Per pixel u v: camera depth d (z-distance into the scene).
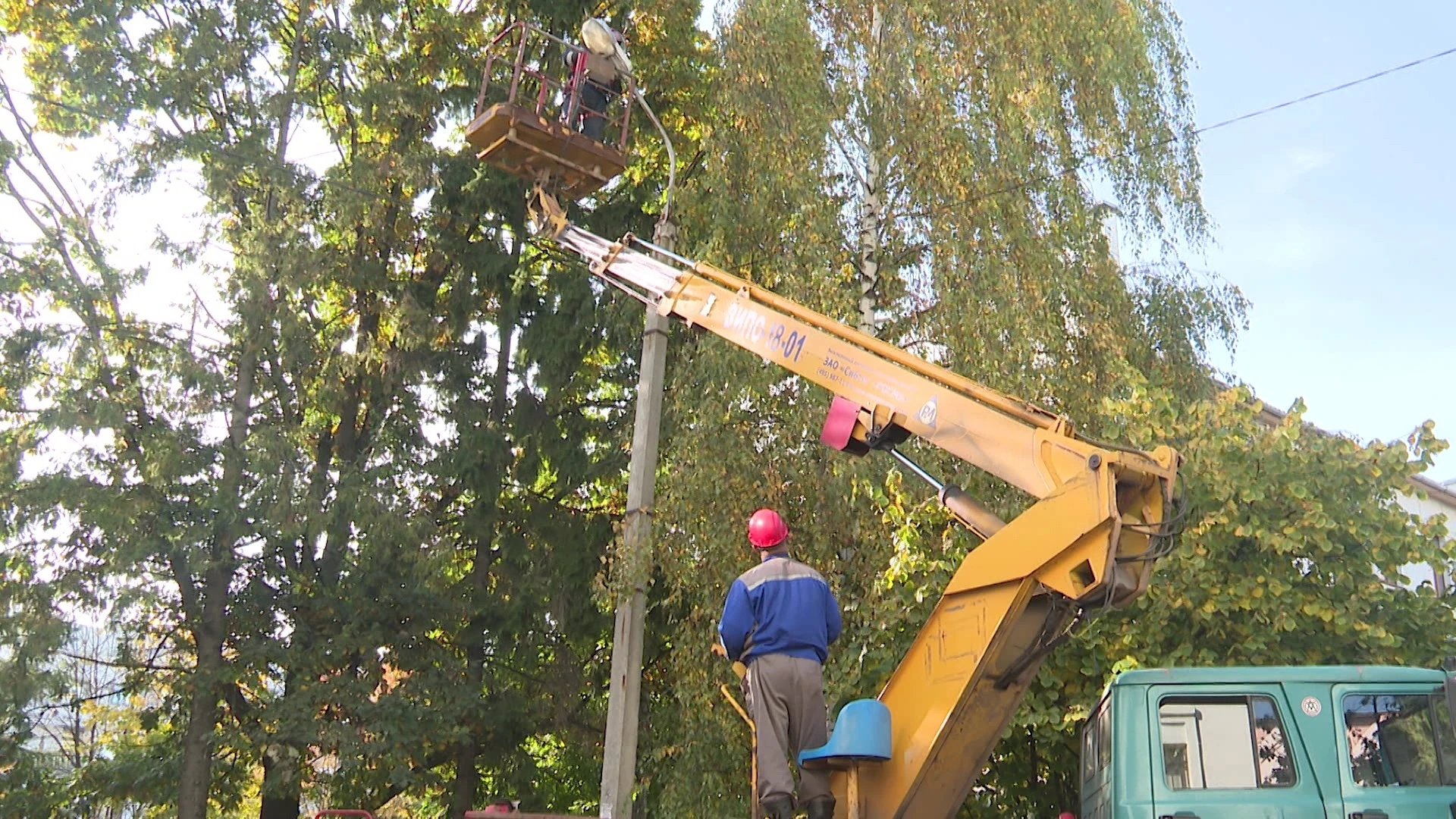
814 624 6.04
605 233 19.86
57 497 16.31
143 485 17.03
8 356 16.91
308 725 16.77
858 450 6.97
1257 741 6.06
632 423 19.44
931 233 14.47
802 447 13.97
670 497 13.56
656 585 18.12
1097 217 16.14
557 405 20.45
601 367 21.06
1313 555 10.39
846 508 13.18
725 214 14.74
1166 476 5.69
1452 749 5.88
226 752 18.80
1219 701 6.17
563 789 21.05
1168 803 6.00
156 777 18.08
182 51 18.78
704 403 13.79
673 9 19.92
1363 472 10.48
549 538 19.73
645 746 17.47
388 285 19.69
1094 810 7.17
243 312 18.02
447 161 19.84
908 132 14.73
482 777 20.25
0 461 16.53
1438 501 22.06
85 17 18.55
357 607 18.08
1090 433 13.51
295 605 18.25
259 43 19.97
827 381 7.22
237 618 18.08
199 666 17.69
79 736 24.22
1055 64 15.88
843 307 13.63
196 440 17.38
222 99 19.69
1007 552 5.82
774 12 15.10
